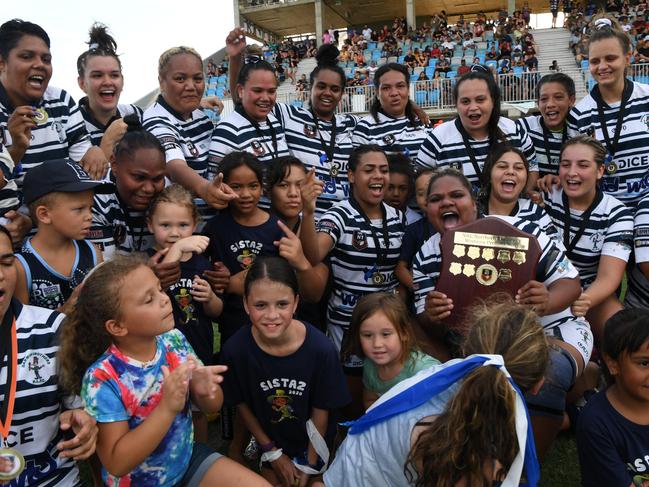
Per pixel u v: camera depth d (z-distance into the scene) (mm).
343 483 2047
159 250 3006
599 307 3414
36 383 2137
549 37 26172
